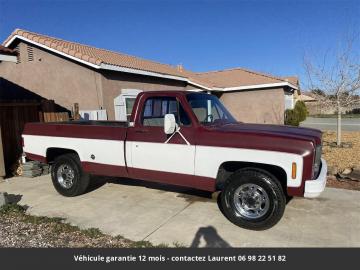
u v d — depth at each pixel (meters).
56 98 12.56
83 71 11.83
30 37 12.52
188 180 5.06
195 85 18.47
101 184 7.30
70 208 5.76
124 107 12.64
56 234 4.63
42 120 9.41
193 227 4.83
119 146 5.66
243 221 4.71
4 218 5.23
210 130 4.87
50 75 12.62
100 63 11.05
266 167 4.69
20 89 13.45
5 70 13.84
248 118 20.81
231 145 4.64
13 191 6.90
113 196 6.41
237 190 4.76
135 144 5.47
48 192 6.79
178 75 16.75
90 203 6.01
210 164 4.82
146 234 4.61
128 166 5.62
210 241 4.37
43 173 8.46
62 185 6.52
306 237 4.44
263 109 20.33
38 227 4.88
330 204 5.70
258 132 4.62
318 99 12.86
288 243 4.28
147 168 5.42
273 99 20.00
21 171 8.39
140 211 5.54
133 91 13.30
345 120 33.25
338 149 11.07
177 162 5.09
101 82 11.51
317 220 5.01
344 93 12.26
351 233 4.54
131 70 12.67
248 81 20.84
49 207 5.84
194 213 5.40
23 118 8.96
